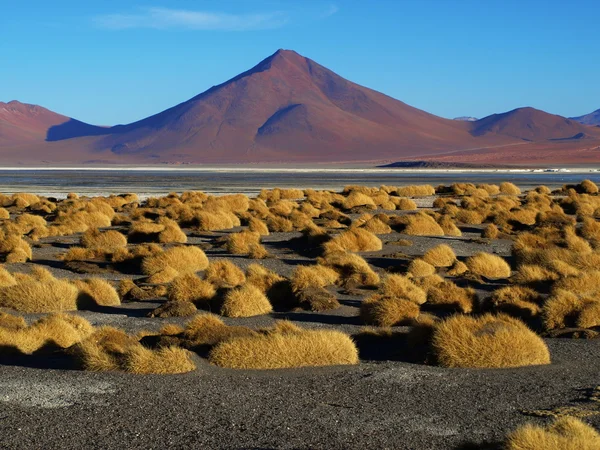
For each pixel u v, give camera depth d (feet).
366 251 94.94
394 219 120.47
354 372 38.17
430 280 68.13
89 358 39.06
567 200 161.27
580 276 65.41
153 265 79.51
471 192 204.54
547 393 33.96
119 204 177.88
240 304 58.59
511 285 70.13
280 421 29.96
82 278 76.33
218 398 33.14
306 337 40.98
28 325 51.52
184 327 50.60
